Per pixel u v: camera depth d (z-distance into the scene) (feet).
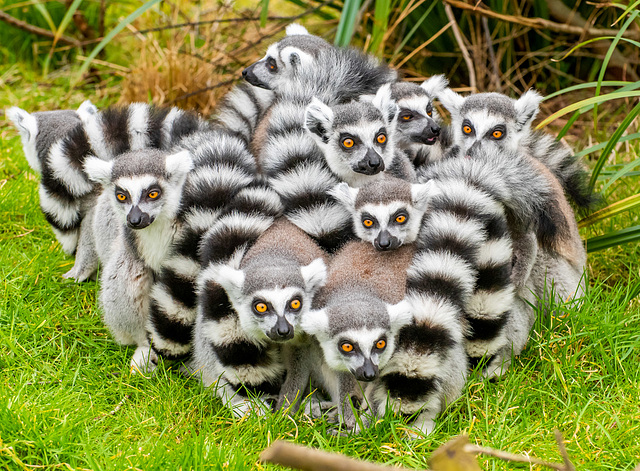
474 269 10.06
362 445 9.93
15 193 11.25
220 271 10.02
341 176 10.53
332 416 10.11
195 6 13.48
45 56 13.44
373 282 10.07
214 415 10.09
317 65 10.87
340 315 9.91
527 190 10.24
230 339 10.09
